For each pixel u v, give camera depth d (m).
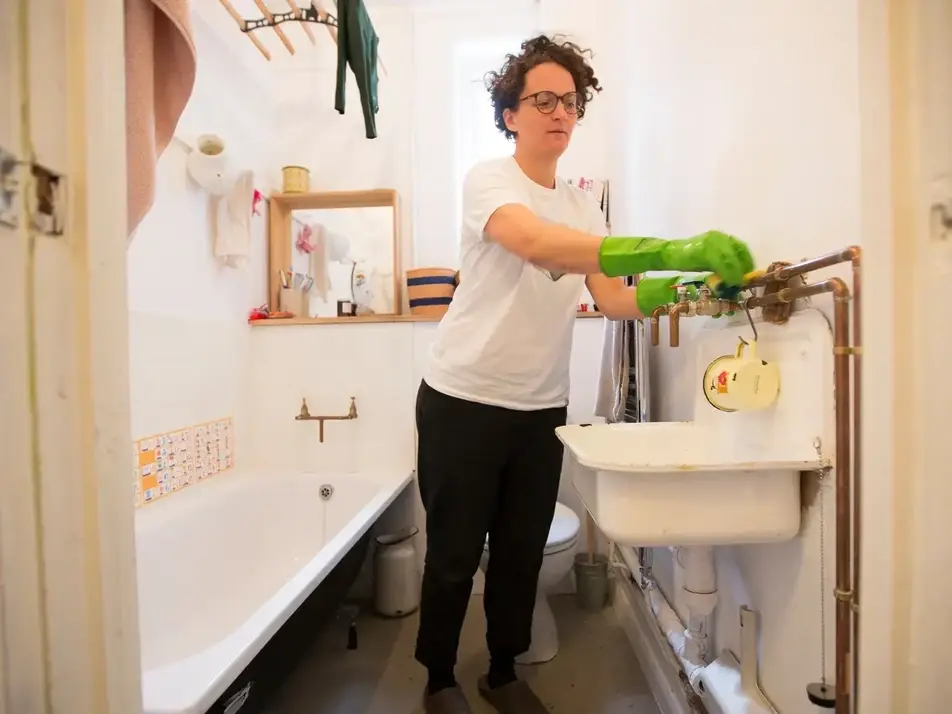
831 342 0.74
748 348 0.89
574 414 2.18
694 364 1.25
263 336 2.29
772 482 0.79
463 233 1.29
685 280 1.08
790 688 0.84
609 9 2.26
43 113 0.38
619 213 2.10
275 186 2.48
